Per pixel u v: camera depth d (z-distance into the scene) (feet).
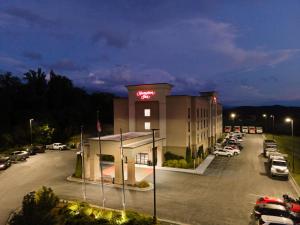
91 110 329.11
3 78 283.18
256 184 109.60
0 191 103.30
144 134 145.28
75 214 74.95
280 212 72.33
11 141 202.59
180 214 79.46
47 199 67.15
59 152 191.93
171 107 152.76
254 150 194.29
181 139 151.12
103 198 88.79
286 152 189.16
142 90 158.40
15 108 269.64
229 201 90.12
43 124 223.92
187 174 125.08
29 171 134.10
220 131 276.21
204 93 215.72
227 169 135.44
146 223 70.03
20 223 55.83
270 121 444.96
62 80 326.65
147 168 136.98
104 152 113.29
